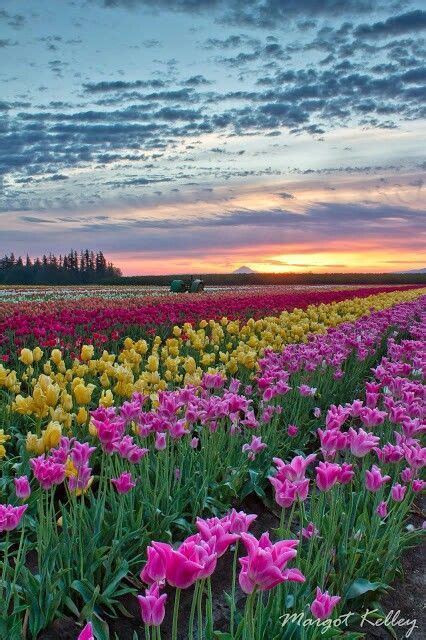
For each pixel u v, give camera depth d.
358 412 4.80
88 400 5.48
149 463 5.46
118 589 4.09
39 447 4.14
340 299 26.28
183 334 14.48
